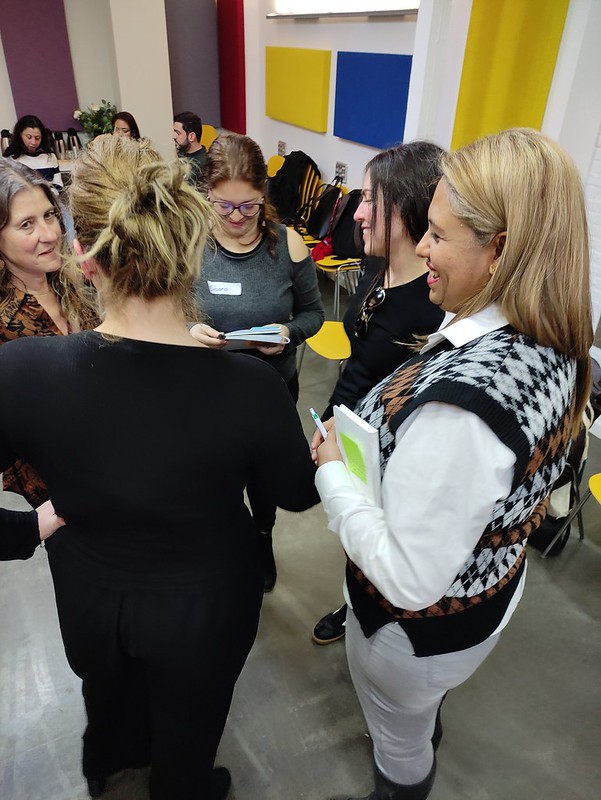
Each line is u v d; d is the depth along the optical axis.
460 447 0.63
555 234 0.63
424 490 0.66
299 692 1.63
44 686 1.61
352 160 4.18
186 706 0.91
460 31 2.93
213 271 1.55
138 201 0.64
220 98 6.17
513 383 0.64
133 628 0.83
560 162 0.64
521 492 0.70
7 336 1.30
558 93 2.56
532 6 2.50
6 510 0.85
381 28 3.57
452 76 3.06
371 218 1.18
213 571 0.83
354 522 0.78
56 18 5.19
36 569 1.97
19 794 1.37
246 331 1.43
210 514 0.77
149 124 5.52
